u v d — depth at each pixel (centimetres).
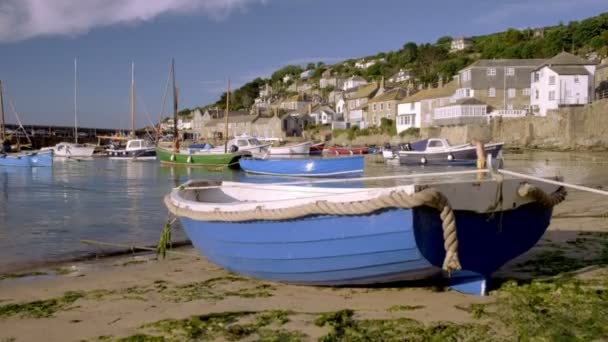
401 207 521
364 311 580
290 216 595
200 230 743
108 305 643
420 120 7119
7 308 636
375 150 5475
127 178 3167
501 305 581
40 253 1001
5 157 4259
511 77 6450
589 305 571
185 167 4166
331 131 8594
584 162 3744
